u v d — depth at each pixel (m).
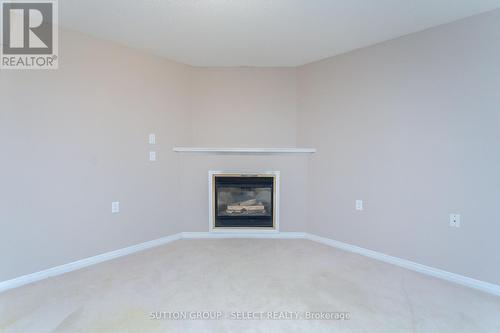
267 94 3.91
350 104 3.34
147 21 2.60
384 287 2.45
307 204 3.83
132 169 3.31
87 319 1.95
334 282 2.54
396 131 2.97
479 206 2.47
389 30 2.77
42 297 2.26
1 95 2.40
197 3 2.30
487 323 1.93
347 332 1.82
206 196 3.85
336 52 3.37
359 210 3.29
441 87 2.66
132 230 3.32
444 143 2.65
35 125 2.58
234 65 3.86
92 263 2.97
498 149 2.37
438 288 2.45
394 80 2.97
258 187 3.84
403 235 2.94
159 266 2.89
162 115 3.58
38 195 2.61
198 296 2.28
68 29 2.75
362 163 3.25
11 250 2.47
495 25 2.36
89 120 2.93
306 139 3.80
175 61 3.69
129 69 3.23
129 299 2.22
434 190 2.73
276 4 2.31
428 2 2.26
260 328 1.86
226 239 3.79
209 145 3.93
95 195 3.00
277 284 2.49
